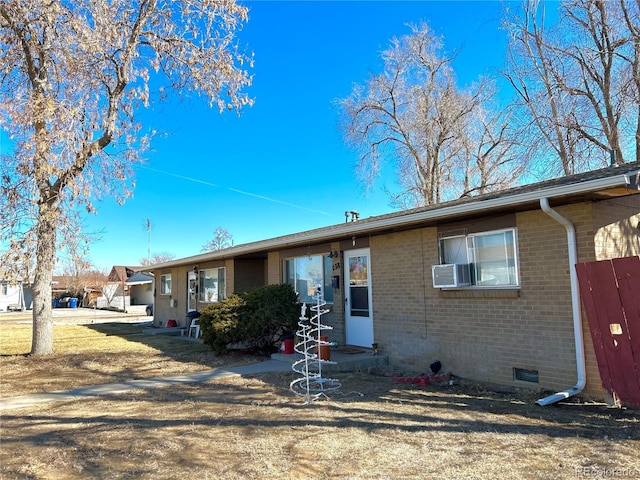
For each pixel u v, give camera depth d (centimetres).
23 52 1070
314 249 1222
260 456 417
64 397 696
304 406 601
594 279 587
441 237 849
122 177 1134
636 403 554
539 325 685
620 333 565
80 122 1036
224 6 1112
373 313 1003
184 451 436
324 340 879
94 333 1800
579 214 637
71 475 386
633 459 391
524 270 709
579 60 1644
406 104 2569
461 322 807
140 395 696
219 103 1173
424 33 2458
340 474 374
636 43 1458
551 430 481
